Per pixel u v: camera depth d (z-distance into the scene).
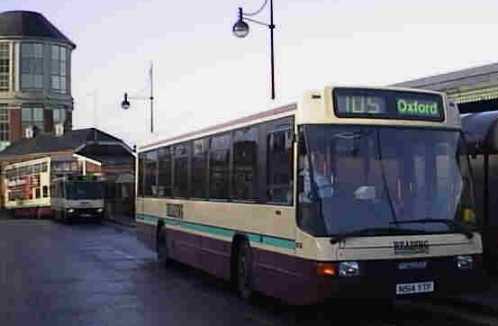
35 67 97.69
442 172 10.52
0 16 98.12
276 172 11.27
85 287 15.62
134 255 23.70
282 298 10.92
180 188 17.11
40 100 97.56
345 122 10.33
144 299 13.77
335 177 10.08
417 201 10.22
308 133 10.27
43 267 20.05
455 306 11.91
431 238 10.06
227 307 12.68
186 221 16.55
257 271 12.09
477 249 10.37
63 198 51.19
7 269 19.61
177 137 17.44
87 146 73.00
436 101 10.75
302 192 10.25
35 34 97.19
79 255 23.89
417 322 11.00
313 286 9.80
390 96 10.55
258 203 12.02
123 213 55.62
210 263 14.69
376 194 10.11
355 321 11.18
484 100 19.53
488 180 14.60
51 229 42.34
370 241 9.82
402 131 10.48
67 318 11.80
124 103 41.25
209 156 14.85
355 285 9.68
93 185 51.06
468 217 10.43
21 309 12.75
